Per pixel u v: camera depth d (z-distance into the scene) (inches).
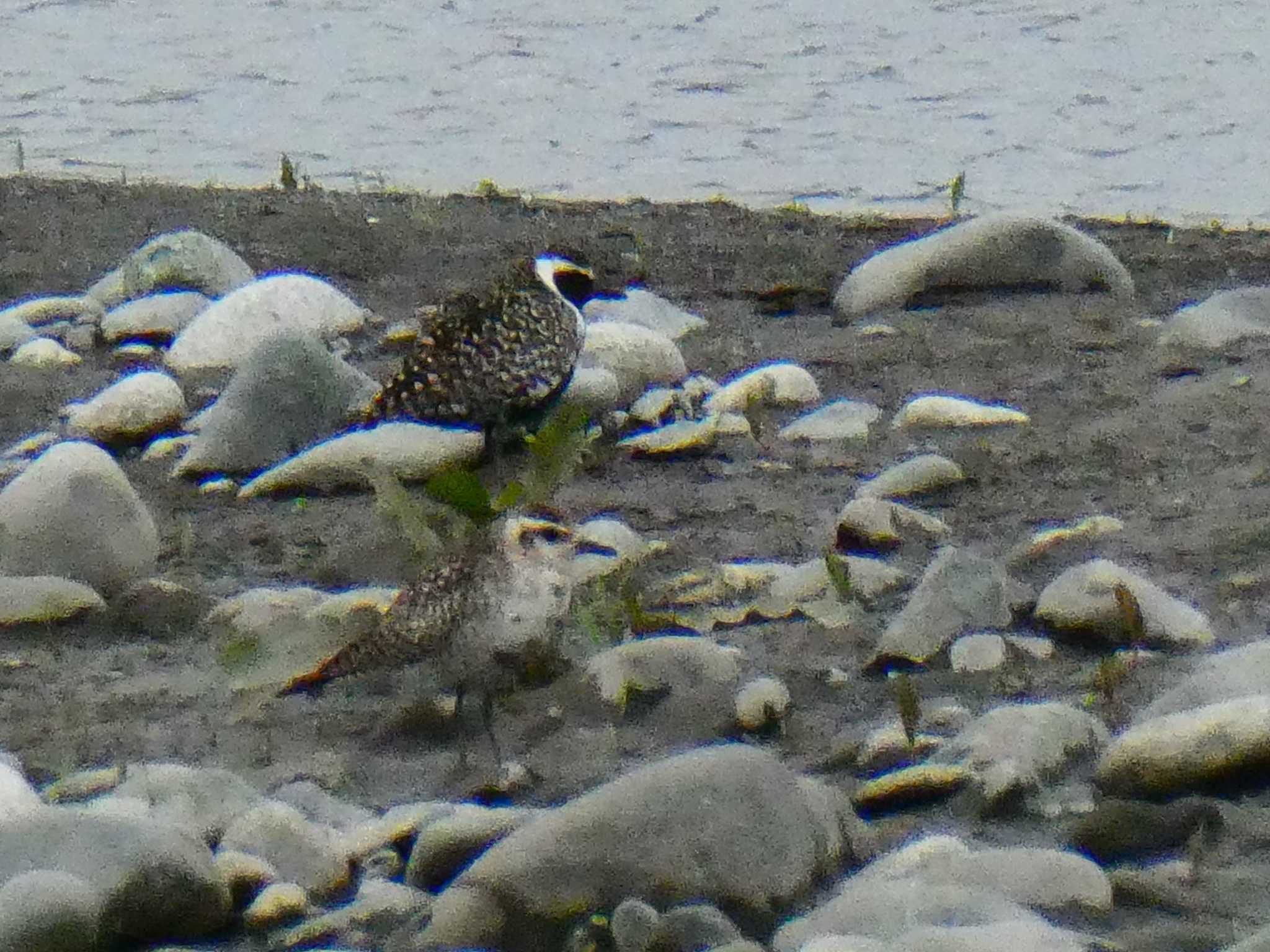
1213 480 478.3
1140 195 887.1
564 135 1031.6
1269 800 315.9
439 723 363.6
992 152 968.9
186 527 474.6
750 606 413.7
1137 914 286.0
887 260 662.5
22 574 426.0
